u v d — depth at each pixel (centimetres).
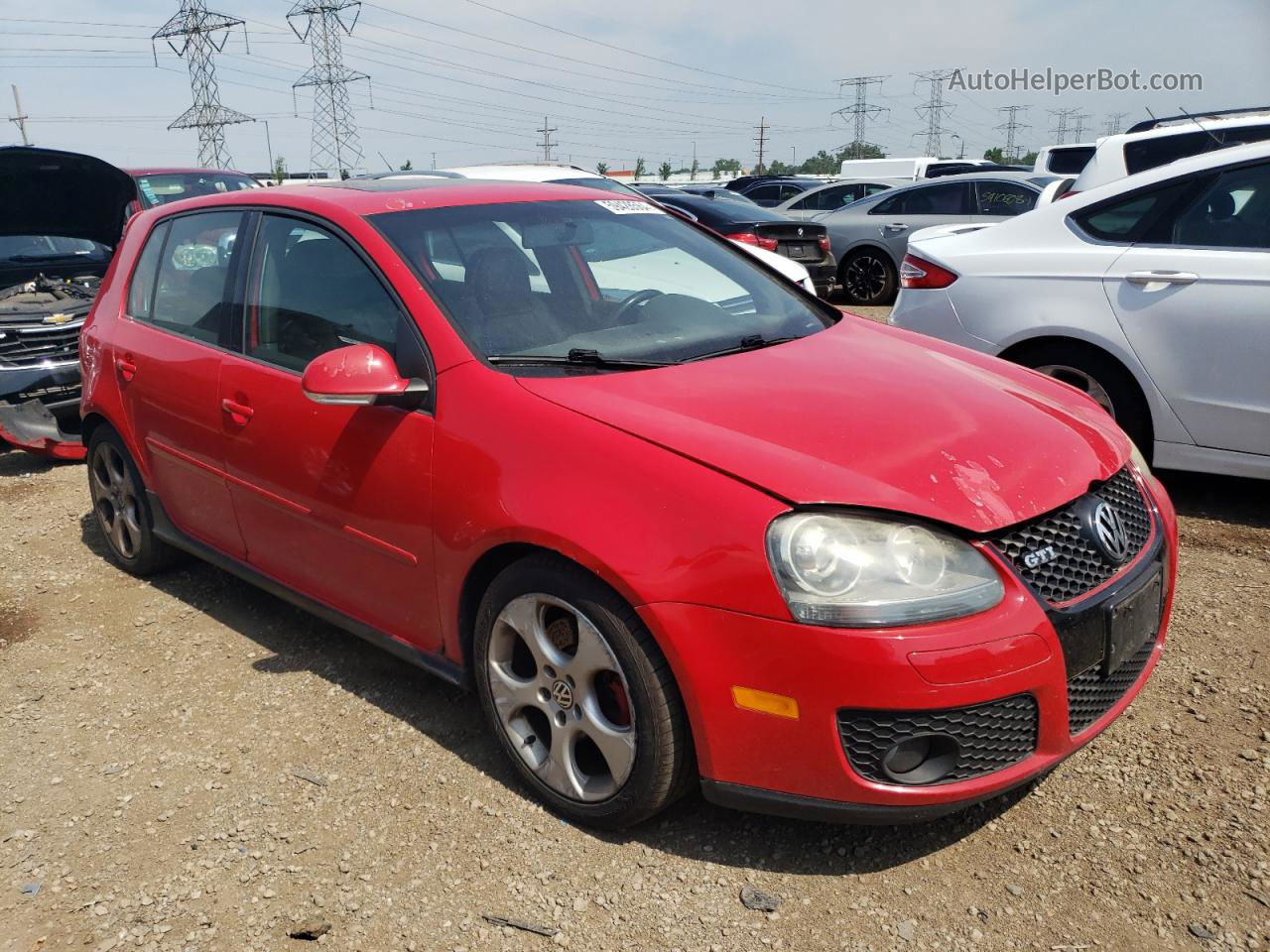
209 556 384
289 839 264
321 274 325
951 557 222
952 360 317
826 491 224
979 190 1209
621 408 256
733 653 223
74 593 427
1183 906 229
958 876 242
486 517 260
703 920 231
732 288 352
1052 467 248
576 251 338
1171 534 278
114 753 308
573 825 265
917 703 214
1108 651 239
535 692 265
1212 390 436
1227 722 296
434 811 273
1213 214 444
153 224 427
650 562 230
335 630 383
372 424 293
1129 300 453
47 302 631
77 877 254
